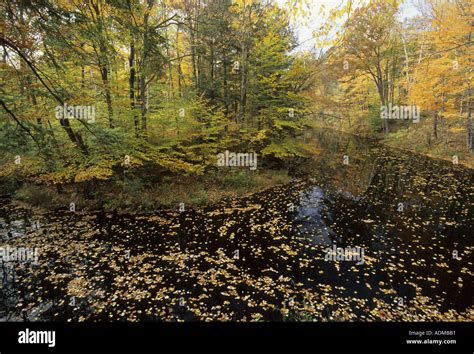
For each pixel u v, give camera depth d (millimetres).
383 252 6160
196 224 7941
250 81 12648
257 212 8891
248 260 5938
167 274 5418
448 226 7453
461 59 13055
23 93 6230
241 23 11445
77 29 5277
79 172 8438
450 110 16375
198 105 11172
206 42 13016
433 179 12180
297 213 8781
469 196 9820
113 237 7133
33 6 4160
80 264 5820
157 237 7117
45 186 10961
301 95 12148
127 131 9008
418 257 5898
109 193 9555
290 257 6035
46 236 7238
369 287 4902
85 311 4379
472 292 4688
